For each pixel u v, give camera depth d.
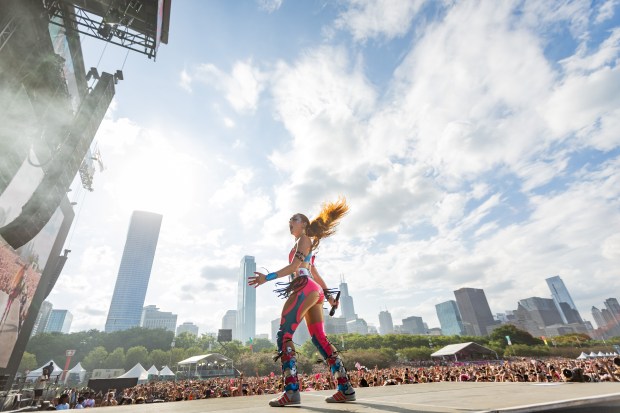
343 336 103.50
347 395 2.44
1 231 12.85
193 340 120.50
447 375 20.75
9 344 17.89
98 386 26.11
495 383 3.76
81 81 16.78
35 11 11.51
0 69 11.40
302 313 2.68
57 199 14.39
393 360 84.94
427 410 1.59
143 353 99.56
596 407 1.68
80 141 14.52
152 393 22.66
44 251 19.94
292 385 2.37
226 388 20.59
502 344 108.12
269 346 131.38
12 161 12.67
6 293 16.44
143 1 13.23
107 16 13.49
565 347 111.81
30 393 19.83
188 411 2.11
